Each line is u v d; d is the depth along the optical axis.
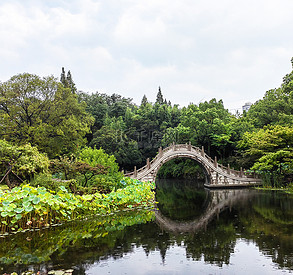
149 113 54.50
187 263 6.57
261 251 7.36
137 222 11.45
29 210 9.15
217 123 34.12
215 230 9.87
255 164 24.98
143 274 5.91
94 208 12.44
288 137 23.75
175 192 25.27
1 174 13.05
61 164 13.70
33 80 22.41
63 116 24.72
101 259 6.81
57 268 6.17
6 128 21.08
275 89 35.75
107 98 74.19
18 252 7.33
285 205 15.12
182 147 27.20
